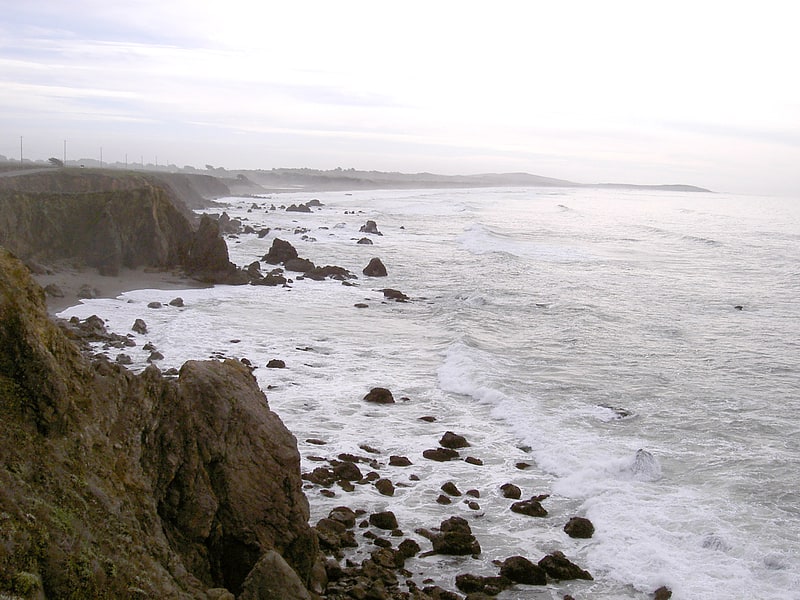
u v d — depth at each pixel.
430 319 37.41
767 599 13.31
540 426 21.95
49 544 8.19
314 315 37.38
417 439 21.08
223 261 46.53
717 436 21.75
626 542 15.45
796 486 18.27
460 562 14.73
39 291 10.71
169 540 11.10
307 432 21.14
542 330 35.50
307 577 12.48
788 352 32.16
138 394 11.32
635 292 47.12
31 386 9.38
